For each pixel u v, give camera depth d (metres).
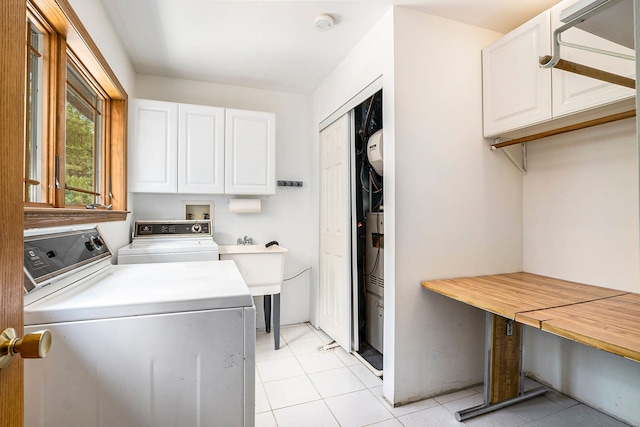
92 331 0.97
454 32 2.07
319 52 2.48
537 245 2.20
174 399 1.04
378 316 2.62
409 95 1.94
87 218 1.56
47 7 1.25
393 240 1.91
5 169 0.52
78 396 0.95
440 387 2.02
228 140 2.76
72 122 1.74
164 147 2.57
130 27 2.11
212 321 1.09
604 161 1.85
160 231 2.62
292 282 3.31
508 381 1.91
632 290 1.72
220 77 2.93
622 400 1.74
